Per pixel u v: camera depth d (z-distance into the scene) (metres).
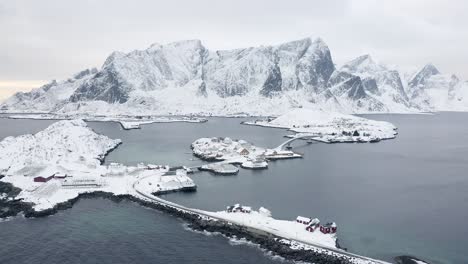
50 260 116.94
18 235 134.38
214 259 118.62
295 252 121.06
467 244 128.62
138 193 181.12
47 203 162.62
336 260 115.00
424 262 115.19
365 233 136.88
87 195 179.25
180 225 145.00
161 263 115.88
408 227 142.62
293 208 163.88
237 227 138.88
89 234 135.75
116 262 116.12
